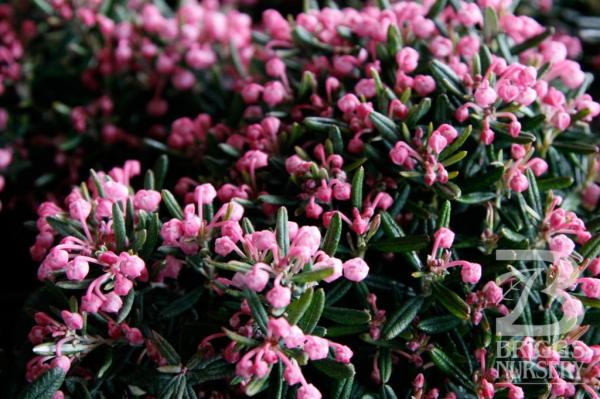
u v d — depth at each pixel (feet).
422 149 1.06
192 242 1.02
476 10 1.18
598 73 1.51
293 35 1.25
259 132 1.17
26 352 1.07
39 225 1.10
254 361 0.96
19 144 1.44
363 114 1.10
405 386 1.06
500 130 1.08
